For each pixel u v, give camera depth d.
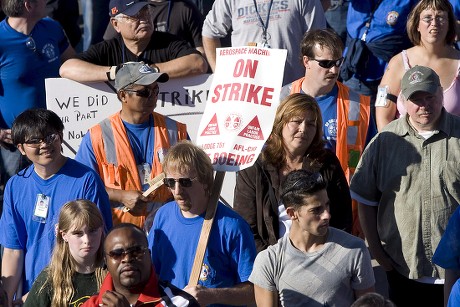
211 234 21.94
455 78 28.36
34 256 24.62
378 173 24.56
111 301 18.81
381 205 24.72
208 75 28.95
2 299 22.73
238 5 32.50
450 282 22.22
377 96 28.78
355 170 25.38
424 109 23.48
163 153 26.25
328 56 26.86
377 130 28.73
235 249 21.95
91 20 40.88
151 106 26.12
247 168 24.16
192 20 34.84
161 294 19.39
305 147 23.80
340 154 27.23
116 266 19.20
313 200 20.80
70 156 29.41
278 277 21.44
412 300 24.77
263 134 23.25
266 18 31.98
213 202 22.11
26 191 24.59
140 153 26.30
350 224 23.88
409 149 24.08
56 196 24.36
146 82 25.62
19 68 32.59
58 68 33.41
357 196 24.88
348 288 21.28
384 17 32.88
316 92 27.42
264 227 24.00
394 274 24.91
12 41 32.47
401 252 24.42
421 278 24.33
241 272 22.02
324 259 21.23
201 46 34.88
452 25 28.28
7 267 24.91
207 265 21.92
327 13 38.34
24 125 23.97
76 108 29.17
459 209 21.25
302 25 32.09
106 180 26.09
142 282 19.30
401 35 32.91
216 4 33.31
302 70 32.22
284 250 21.44
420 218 24.06
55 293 22.06
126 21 28.73
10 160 33.41
